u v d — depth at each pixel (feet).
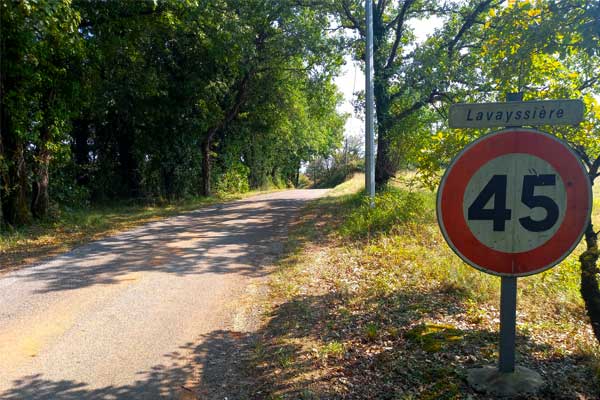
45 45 40.34
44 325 18.49
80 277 25.52
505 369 11.68
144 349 16.34
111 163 71.92
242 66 72.69
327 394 12.66
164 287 23.62
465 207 10.96
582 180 10.41
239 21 60.49
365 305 19.76
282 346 16.21
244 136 100.83
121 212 59.21
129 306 20.74
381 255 28.58
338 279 24.29
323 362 14.71
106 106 61.05
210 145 89.45
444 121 52.60
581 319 18.20
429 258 26.94
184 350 16.29
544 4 16.55
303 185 232.73
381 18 60.39
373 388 12.66
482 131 21.22
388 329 16.66
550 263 10.68
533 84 19.08
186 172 79.97
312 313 19.34
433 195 50.24
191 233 40.83
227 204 71.26
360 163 183.11
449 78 49.55
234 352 16.14
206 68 70.59
